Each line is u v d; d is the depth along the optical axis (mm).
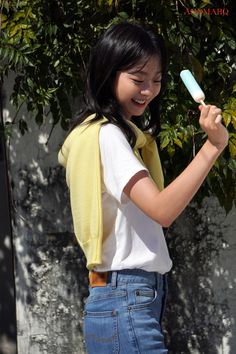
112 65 3105
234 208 5402
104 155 3033
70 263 5582
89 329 3156
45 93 4906
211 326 5453
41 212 5598
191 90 2924
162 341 3092
